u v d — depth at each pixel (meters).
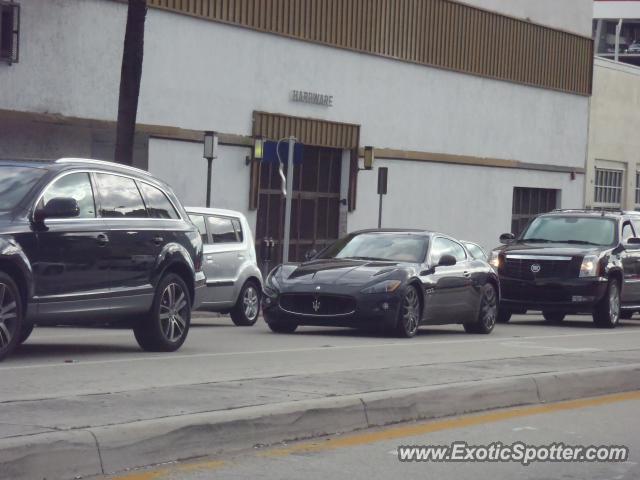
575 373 15.16
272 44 39.50
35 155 31.45
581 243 29.58
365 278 21.55
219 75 37.47
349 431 11.48
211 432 10.09
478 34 50.09
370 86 44.22
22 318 14.46
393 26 45.06
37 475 8.62
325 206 43.22
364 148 43.44
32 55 31.00
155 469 9.32
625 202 62.78
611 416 13.42
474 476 9.84
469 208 50.53
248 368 14.91
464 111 49.62
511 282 28.95
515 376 14.46
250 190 39.06
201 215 24.67
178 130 36.00
